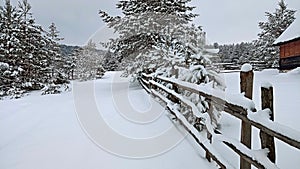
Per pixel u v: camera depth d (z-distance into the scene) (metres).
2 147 3.75
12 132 4.66
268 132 1.68
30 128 4.86
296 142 1.39
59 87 16.70
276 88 8.04
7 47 16.80
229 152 3.08
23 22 18.34
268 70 15.11
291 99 5.92
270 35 25.81
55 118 5.77
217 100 2.53
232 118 4.59
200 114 3.28
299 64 14.86
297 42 15.00
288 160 2.78
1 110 7.52
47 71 19.25
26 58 17.48
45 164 3.03
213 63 4.29
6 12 17.56
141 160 3.04
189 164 2.86
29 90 17.50
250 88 2.09
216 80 4.13
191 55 4.23
